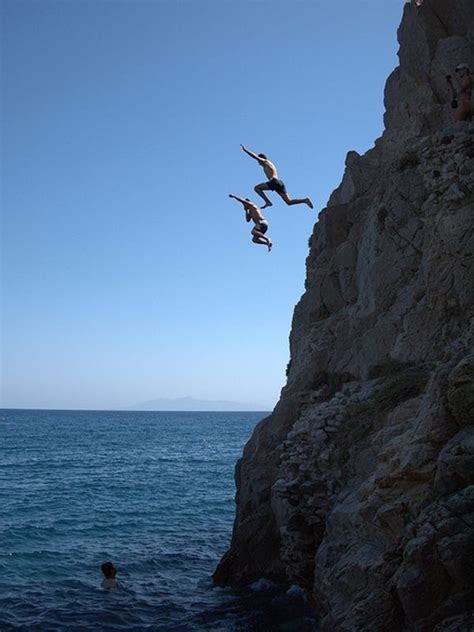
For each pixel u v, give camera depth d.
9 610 21.20
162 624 19.67
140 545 31.56
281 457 21.38
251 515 23.64
